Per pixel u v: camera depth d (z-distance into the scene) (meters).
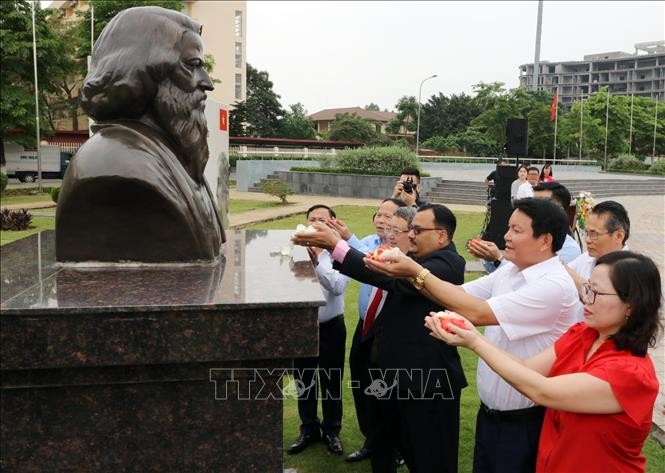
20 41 20.39
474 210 16.47
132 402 1.97
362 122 43.66
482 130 44.38
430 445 2.75
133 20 2.55
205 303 1.89
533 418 2.40
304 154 25.45
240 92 45.81
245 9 45.56
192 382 1.99
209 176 6.61
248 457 2.05
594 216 3.22
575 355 2.07
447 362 2.75
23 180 25.20
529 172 9.84
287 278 2.28
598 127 34.59
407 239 3.25
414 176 5.71
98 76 2.49
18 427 1.92
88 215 2.38
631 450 1.86
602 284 1.90
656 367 4.83
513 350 2.44
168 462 2.01
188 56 2.59
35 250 2.78
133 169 2.32
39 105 21.44
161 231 2.43
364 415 3.45
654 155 35.41
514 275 2.57
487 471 2.51
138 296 1.96
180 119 2.59
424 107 51.28
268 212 14.94
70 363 1.84
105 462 1.97
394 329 2.79
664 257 9.96
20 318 1.80
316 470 3.35
